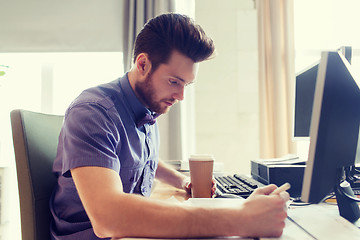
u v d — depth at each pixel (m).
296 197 0.90
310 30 2.39
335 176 0.58
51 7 2.35
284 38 2.28
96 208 0.54
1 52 2.34
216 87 2.31
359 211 0.67
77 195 0.77
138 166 0.87
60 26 2.35
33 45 2.34
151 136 1.04
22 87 2.57
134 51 0.84
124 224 0.51
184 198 0.93
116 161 0.65
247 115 2.31
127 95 0.87
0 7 2.33
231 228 0.50
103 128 0.68
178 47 0.75
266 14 2.33
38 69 2.57
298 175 0.93
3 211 2.08
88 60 2.56
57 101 2.59
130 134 0.85
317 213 0.69
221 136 2.30
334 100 0.51
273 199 0.53
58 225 0.80
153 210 0.52
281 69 2.27
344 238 0.51
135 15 2.30
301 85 1.18
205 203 0.69
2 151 2.55
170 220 0.50
